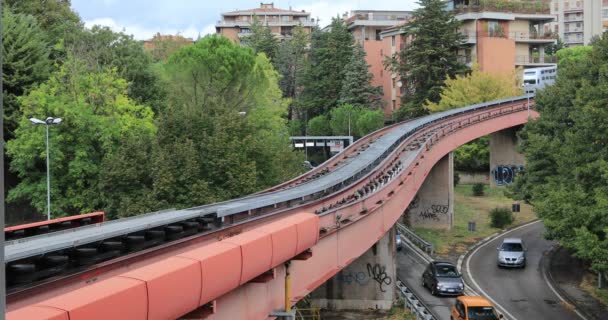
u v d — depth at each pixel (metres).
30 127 45.84
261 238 15.64
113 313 9.70
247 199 27.28
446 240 56.19
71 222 22.86
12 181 57.78
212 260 12.98
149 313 10.73
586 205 29.66
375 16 130.88
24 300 11.72
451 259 50.00
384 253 37.56
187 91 62.31
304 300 37.59
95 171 46.59
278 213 24.98
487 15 96.06
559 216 30.73
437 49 84.81
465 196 75.75
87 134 46.78
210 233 19.11
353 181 39.09
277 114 74.75
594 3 155.50
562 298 39.22
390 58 92.38
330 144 77.94
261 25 136.38
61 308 8.77
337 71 103.00
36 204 47.06
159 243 16.70
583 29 156.88
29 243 14.35
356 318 35.66
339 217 26.72
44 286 12.24
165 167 37.88
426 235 57.50
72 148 46.78
